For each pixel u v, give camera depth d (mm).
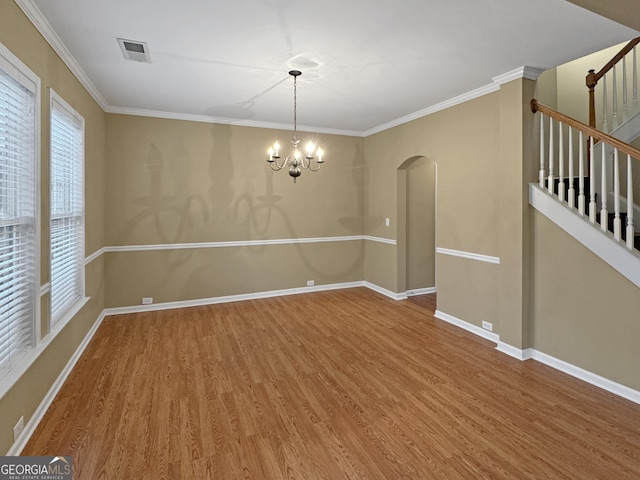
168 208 4750
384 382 2859
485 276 3789
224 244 5078
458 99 4008
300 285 5617
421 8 2275
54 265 2729
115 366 3104
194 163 4859
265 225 5324
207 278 5008
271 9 2291
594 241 2807
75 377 2896
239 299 5203
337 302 5129
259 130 5211
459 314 4145
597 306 2818
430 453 2027
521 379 2912
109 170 4453
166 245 4762
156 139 4648
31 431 2152
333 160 5730
